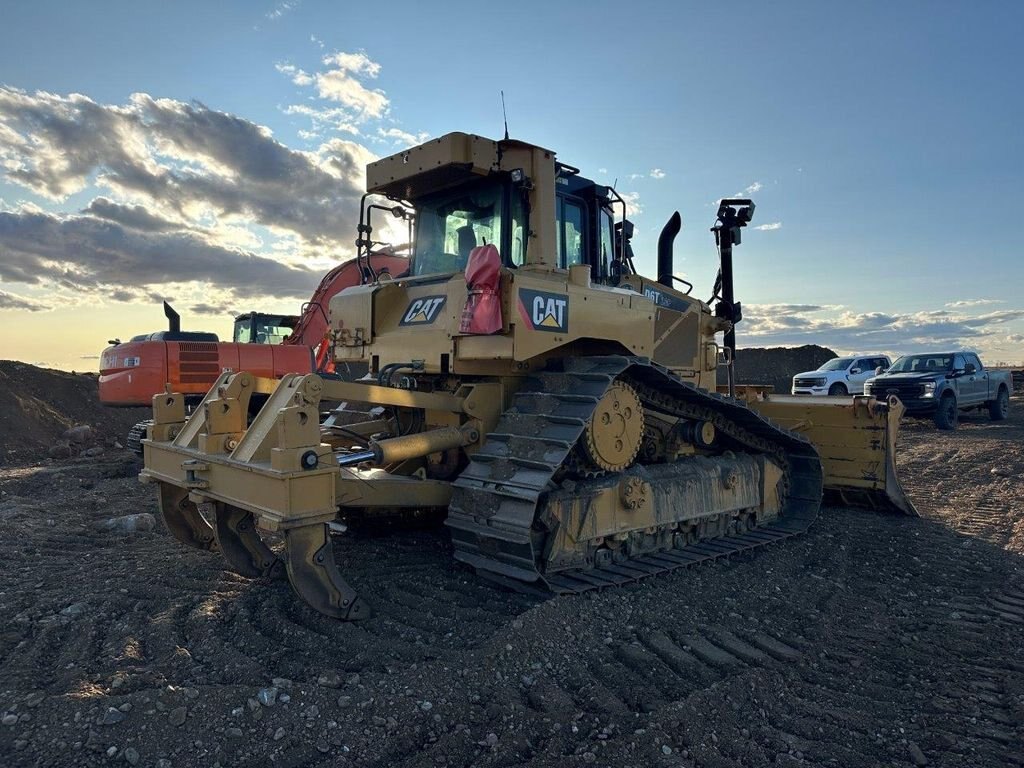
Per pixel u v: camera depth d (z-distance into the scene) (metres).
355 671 3.55
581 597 4.53
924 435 15.56
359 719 3.05
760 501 6.80
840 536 6.91
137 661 3.58
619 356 5.27
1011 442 13.47
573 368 5.20
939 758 3.11
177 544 5.96
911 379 17.00
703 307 7.21
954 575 5.80
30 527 6.52
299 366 11.31
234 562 4.88
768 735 3.21
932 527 7.41
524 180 5.32
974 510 8.33
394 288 5.80
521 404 5.02
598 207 6.29
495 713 3.21
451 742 2.96
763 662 3.97
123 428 15.97
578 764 2.87
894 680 3.89
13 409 13.92
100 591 4.63
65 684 3.28
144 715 2.95
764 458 6.89
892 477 7.90
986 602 5.18
